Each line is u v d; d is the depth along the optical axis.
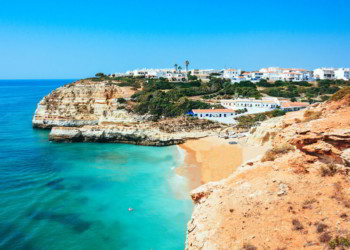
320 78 173.38
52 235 35.06
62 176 55.44
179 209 41.31
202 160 63.84
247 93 129.75
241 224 22.34
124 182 52.03
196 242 22.61
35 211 40.84
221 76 189.00
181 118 93.25
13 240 33.81
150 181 52.28
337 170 24.20
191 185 49.66
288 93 127.50
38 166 61.41
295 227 20.31
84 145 82.44
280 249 18.77
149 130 84.69
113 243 33.66
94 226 37.19
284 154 30.84
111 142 85.50
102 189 48.94
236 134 81.62
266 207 23.38
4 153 71.62
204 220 24.55
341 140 23.69
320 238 18.55
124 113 95.25
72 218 39.16
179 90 127.06
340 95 29.73
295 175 26.17
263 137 69.25
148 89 123.56
